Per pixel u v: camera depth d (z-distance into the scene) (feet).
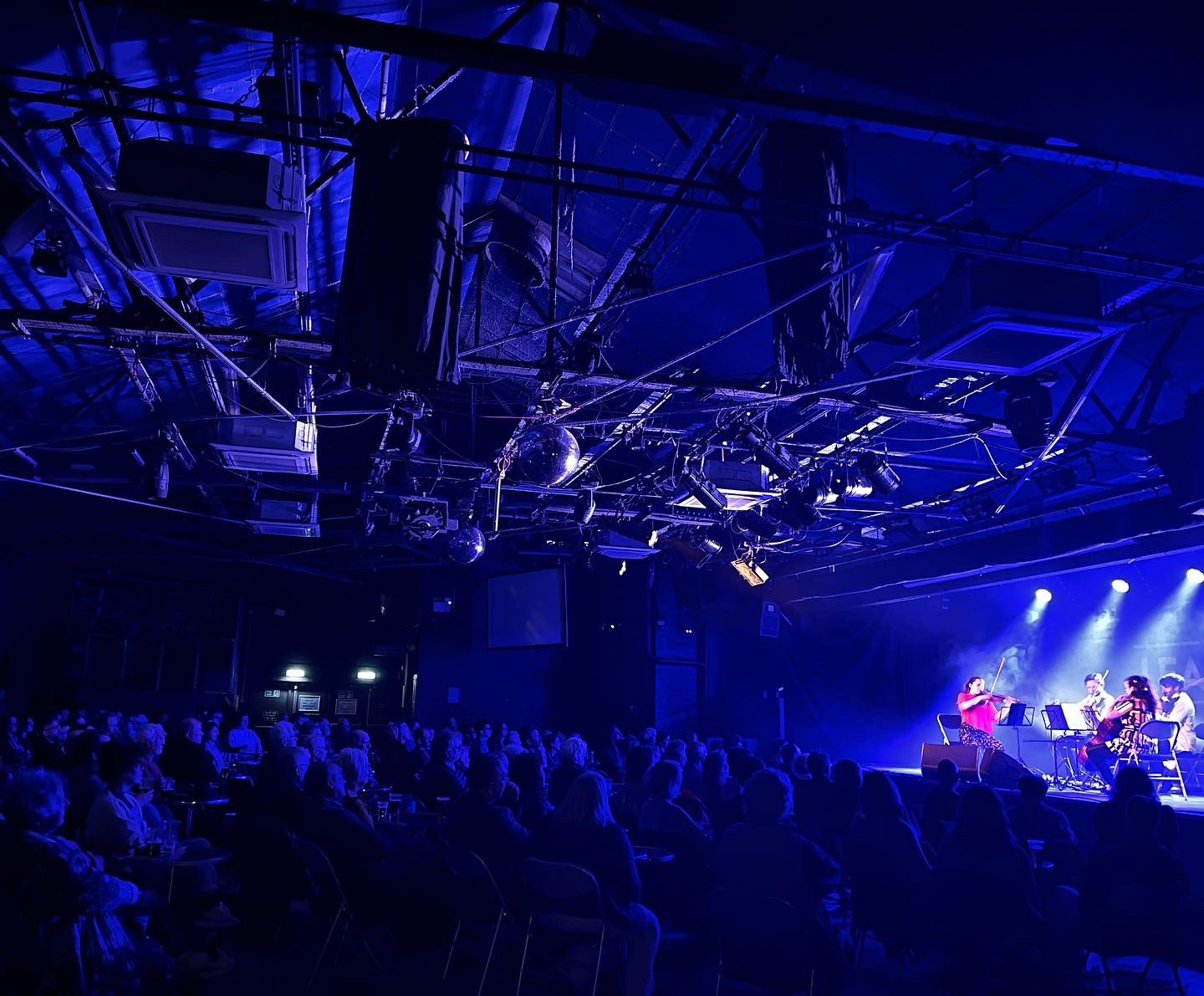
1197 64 11.68
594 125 27.43
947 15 11.29
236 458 28.25
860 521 43.47
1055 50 11.59
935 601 60.95
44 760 33.81
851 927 22.65
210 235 13.64
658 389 23.27
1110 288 23.88
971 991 16.46
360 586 65.98
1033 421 24.89
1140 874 17.75
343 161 15.23
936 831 24.66
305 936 23.40
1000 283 17.17
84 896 13.19
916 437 36.27
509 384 36.83
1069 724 43.16
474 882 17.42
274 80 17.07
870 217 14.49
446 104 23.68
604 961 17.85
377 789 29.84
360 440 48.67
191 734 32.71
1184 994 18.54
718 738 55.98
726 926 15.14
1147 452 25.99
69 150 15.78
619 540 44.52
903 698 60.75
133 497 43.62
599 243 31.94
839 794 23.59
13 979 12.35
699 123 23.61
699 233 29.63
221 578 63.21
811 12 11.38
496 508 35.24
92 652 56.95
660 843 20.74
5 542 50.06
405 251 13.69
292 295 29.37
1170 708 41.88
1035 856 21.22
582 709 62.75
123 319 20.68
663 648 59.67
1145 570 51.01
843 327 17.85
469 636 61.31
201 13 10.92
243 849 22.76
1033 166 22.61
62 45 14.90
